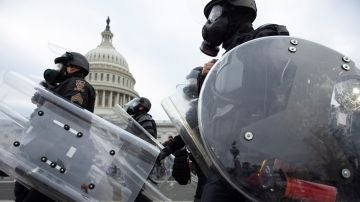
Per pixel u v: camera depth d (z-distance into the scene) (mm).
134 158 2455
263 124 1559
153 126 4996
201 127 1669
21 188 3311
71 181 2312
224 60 1737
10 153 2344
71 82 2922
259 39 1729
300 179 1464
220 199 1790
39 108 2455
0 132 2369
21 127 2418
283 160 1490
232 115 1618
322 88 1573
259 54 1689
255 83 1640
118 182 2377
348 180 1444
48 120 2426
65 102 2477
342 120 1499
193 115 2051
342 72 1598
